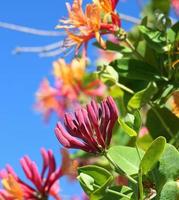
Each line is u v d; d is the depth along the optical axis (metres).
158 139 0.57
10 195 0.82
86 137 0.62
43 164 0.84
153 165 0.58
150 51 0.76
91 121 0.62
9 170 0.82
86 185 0.61
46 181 0.84
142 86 0.76
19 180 0.83
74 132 0.62
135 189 0.61
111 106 0.62
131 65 0.76
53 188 0.84
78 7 0.73
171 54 0.74
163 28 0.75
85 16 0.73
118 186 0.62
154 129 0.79
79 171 0.62
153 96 0.74
